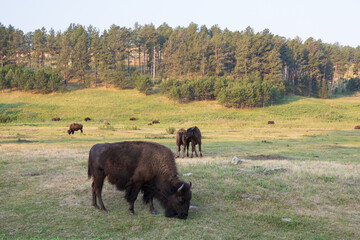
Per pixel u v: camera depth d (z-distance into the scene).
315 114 75.44
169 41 125.50
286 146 22.75
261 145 23.39
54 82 94.62
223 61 117.75
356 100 107.56
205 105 89.12
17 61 128.12
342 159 15.23
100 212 6.21
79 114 72.69
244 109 84.38
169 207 5.93
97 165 6.27
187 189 5.68
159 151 6.12
